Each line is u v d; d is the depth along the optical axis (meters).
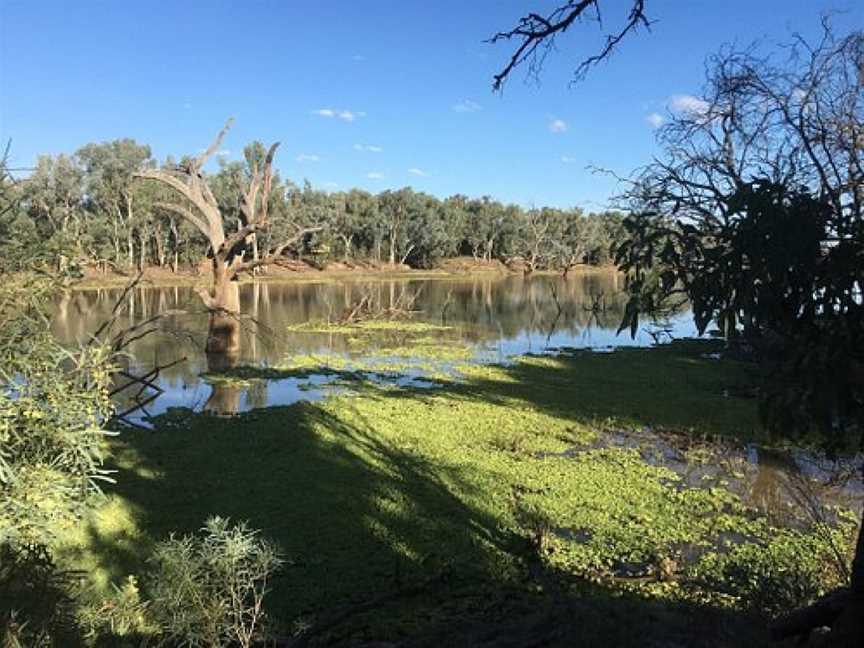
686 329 33.03
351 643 5.96
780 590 6.09
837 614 4.17
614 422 14.88
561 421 14.84
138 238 62.34
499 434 13.64
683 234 3.01
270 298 47.66
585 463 11.98
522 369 21.55
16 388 4.23
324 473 10.73
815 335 2.78
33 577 3.96
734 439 13.63
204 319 33.38
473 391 17.92
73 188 55.22
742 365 20.06
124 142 58.53
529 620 5.96
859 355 2.73
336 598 6.91
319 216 76.62
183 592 3.60
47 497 4.17
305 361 22.67
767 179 2.74
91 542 7.54
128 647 3.97
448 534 8.63
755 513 9.79
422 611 6.67
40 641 3.56
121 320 31.33
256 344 26.75
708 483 11.17
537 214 86.81
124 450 11.57
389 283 66.19
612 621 5.30
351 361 22.94
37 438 4.25
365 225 81.69
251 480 10.33
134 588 5.62
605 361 23.19
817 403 2.79
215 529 3.95
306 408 15.13
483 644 5.47
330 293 52.34
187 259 61.12
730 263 2.84
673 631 5.07
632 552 8.42
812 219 2.66
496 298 52.03
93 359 4.70
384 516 9.10
